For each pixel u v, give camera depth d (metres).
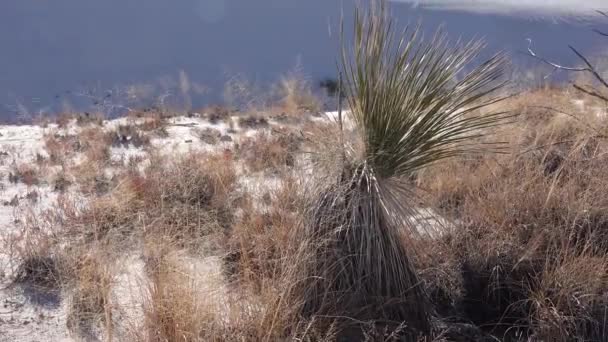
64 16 25.61
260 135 7.38
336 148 3.78
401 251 3.77
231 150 6.98
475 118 3.72
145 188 5.30
